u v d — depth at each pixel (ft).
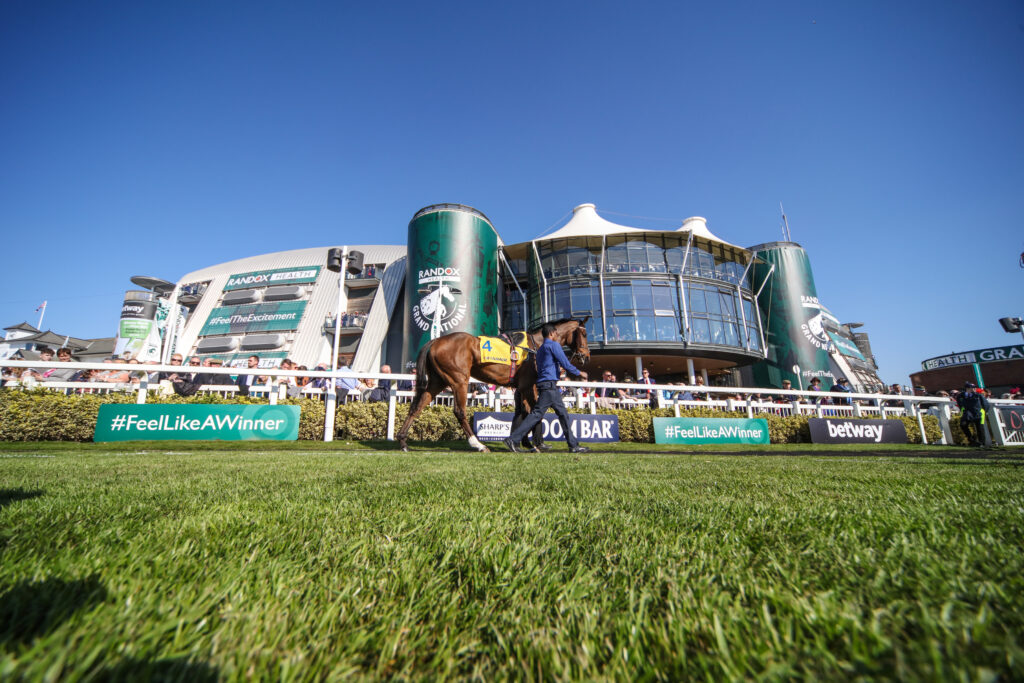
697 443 31.22
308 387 26.91
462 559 3.78
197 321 140.97
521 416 22.18
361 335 121.29
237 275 149.69
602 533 4.62
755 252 103.86
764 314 101.30
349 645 2.39
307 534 4.43
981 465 13.44
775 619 2.57
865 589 2.91
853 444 33.83
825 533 4.53
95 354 155.84
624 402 33.40
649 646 2.37
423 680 2.12
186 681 1.87
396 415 27.43
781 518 5.26
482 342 21.74
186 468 11.35
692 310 89.97
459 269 90.27
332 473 10.25
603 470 11.31
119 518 5.07
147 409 22.07
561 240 95.76
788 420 34.22
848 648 2.14
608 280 90.38
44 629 2.21
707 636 2.43
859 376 125.80
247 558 3.59
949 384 123.85
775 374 96.37
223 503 6.11
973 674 1.79
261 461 13.64
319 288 136.26
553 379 20.49
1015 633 2.27
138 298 97.30
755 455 20.03
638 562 3.63
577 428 29.35
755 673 1.99
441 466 12.18
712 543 4.18
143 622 2.39
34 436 20.80
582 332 23.56
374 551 3.90
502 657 2.39
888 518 5.17
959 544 3.99
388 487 7.91
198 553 3.71
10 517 5.05
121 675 1.87
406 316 92.53
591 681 2.03
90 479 8.95
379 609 2.85
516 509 5.89
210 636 2.33
